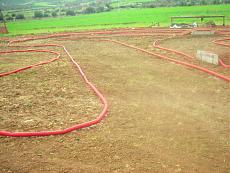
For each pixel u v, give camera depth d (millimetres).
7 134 7277
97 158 6246
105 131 7285
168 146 6586
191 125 7457
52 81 11375
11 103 9328
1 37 24641
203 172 5754
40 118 8141
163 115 8039
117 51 16141
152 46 16875
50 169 5941
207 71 11422
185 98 9164
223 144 6621
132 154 6328
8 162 6219
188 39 18391
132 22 28438
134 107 8602
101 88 10258
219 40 17297
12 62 14852
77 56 15242
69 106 8859
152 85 10383
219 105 8562
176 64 12875
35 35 24375
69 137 7117
